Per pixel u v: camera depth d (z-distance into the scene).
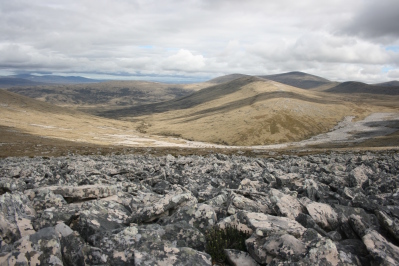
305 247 6.98
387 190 15.90
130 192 14.26
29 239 6.56
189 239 8.04
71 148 90.94
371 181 17.17
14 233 7.91
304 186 14.95
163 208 10.03
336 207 10.44
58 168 24.28
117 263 6.68
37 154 71.19
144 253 6.71
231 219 9.10
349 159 35.12
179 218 9.40
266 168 24.73
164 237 7.95
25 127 180.62
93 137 179.88
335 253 6.70
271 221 8.69
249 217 8.88
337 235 8.67
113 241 7.23
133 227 7.72
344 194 13.98
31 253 6.27
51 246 6.52
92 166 25.02
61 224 7.51
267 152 85.56
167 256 6.73
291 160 36.12
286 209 9.95
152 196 12.74
